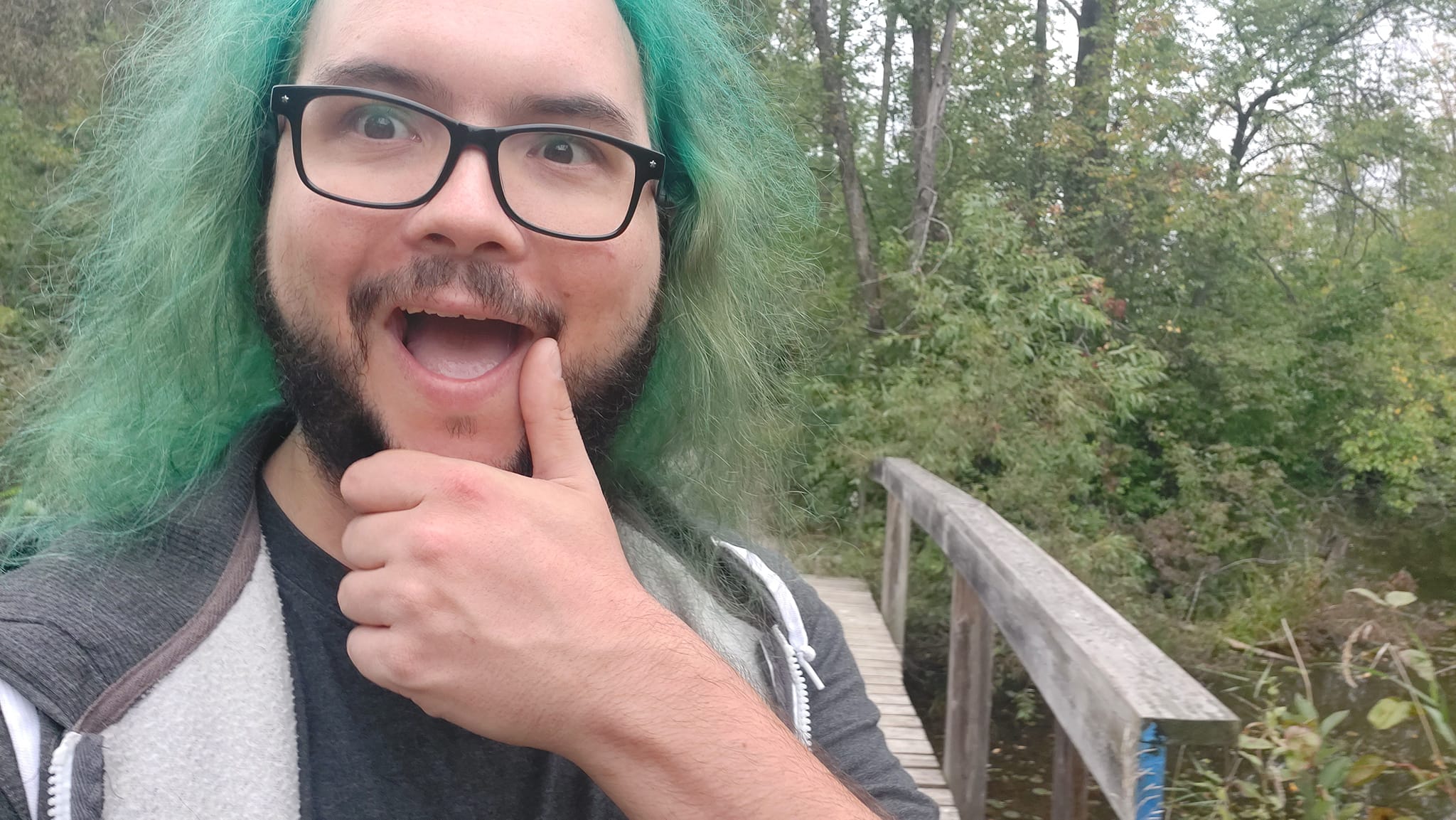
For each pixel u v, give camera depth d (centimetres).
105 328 49
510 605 34
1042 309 324
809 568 268
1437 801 94
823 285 96
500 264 38
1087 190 506
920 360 338
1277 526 393
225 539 37
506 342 40
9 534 40
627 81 43
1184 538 359
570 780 40
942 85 433
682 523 55
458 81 38
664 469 60
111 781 30
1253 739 67
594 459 44
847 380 366
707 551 53
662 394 58
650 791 34
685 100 54
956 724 133
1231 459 429
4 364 128
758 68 68
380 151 38
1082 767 75
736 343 59
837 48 469
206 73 46
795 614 51
